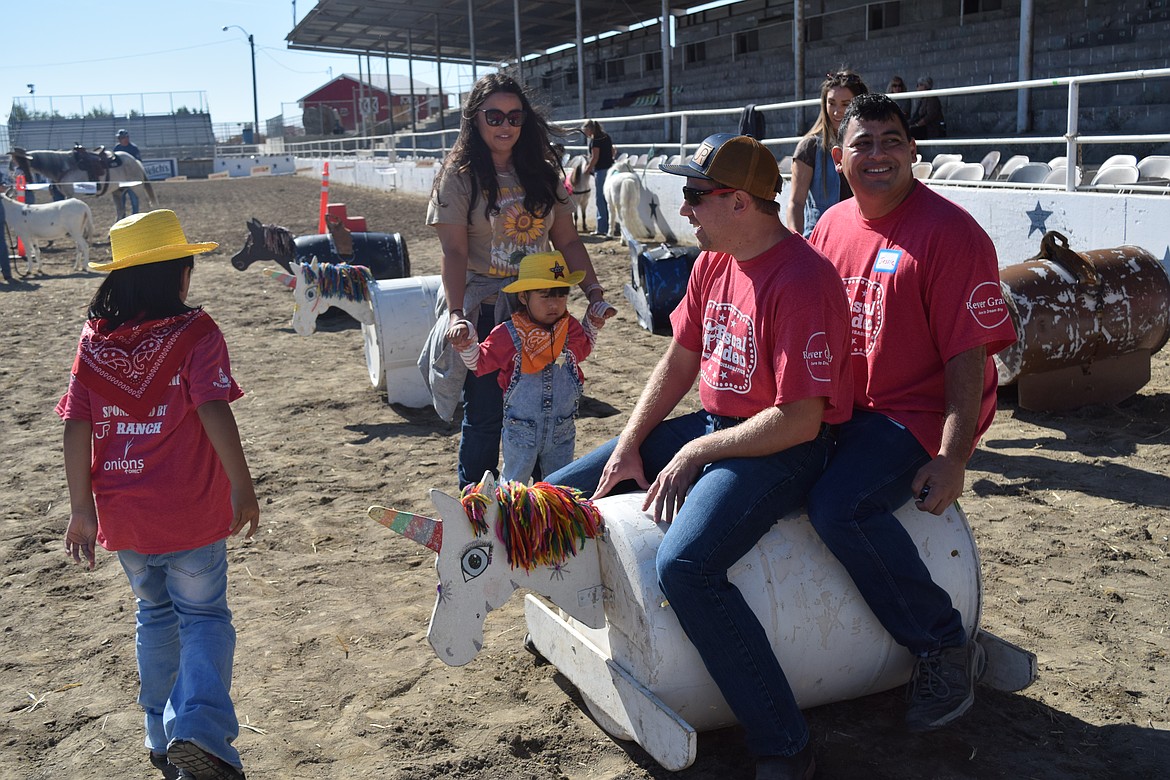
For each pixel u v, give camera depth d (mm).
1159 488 5324
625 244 16266
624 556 3002
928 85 14406
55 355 10266
